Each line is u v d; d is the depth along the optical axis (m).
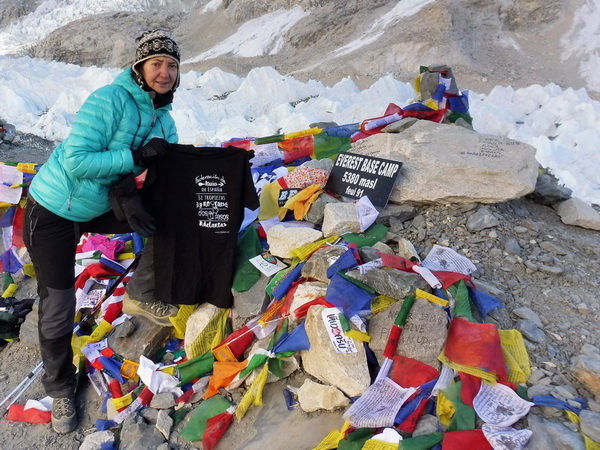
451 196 3.78
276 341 3.12
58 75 16.98
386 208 3.86
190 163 3.26
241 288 3.43
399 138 4.26
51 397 3.45
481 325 2.73
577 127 9.73
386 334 2.89
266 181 4.57
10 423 3.47
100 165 2.85
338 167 4.15
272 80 14.14
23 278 5.21
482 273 3.41
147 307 3.59
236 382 3.13
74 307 3.25
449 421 2.55
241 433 2.96
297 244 3.54
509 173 3.73
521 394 2.60
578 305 3.16
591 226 3.98
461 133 4.13
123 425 3.15
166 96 3.12
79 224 3.10
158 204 3.26
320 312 2.97
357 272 3.06
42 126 11.16
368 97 12.20
